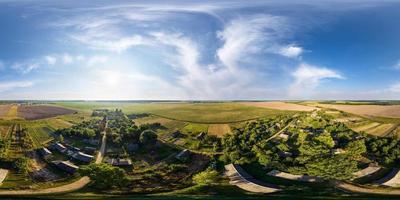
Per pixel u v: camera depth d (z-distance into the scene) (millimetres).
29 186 88625
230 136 105062
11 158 96875
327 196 81875
